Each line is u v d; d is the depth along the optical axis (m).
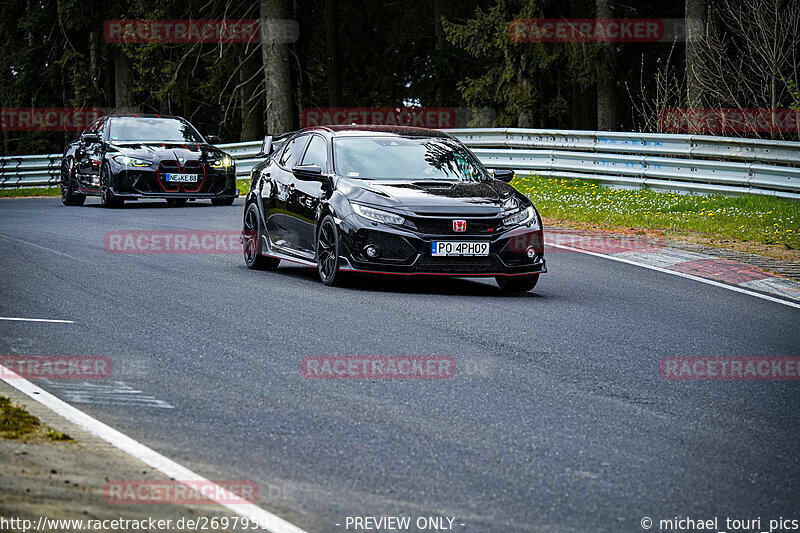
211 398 20.86
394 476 16.45
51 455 16.38
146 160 64.44
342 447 17.89
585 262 43.28
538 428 19.41
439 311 31.20
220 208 65.44
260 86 118.75
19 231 51.53
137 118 70.00
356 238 34.72
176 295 33.12
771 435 19.38
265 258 41.09
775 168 59.53
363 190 35.59
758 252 46.12
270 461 17.00
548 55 100.50
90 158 67.81
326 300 32.69
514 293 35.62
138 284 35.31
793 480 16.81
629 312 32.00
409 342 26.66
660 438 18.98
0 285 34.28
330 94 145.38
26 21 124.06
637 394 22.11
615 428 19.53
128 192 64.31
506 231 34.81
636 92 111.62
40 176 95.69
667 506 15.47
